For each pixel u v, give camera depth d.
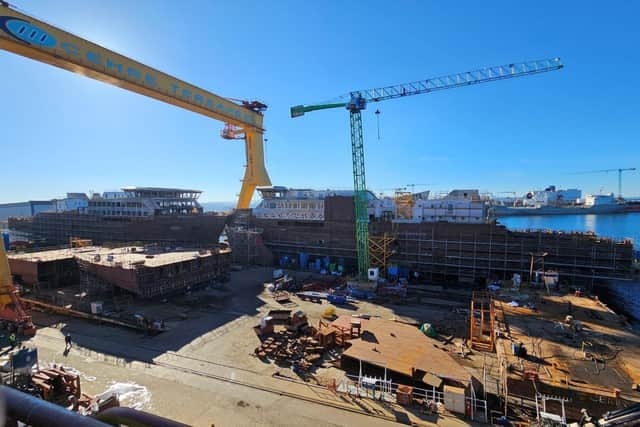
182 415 24.67
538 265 57.12
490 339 35.91
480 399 26.11
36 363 26.17
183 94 58.84
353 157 66.12
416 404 25.80
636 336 32.09
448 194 71.88
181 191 100.75
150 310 46.19
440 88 69.12
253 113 80.06
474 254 61.09
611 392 23.06
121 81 48.69
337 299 50.22
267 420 24.20
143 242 79.00
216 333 39.09
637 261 58.81
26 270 53.69
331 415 24.72
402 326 37.00
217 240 86.56
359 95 66.69
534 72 64.31
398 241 66.25
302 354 33.31
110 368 31.16
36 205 137.50
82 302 47.50
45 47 39.06
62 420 2.23
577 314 38.03
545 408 23.28
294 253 77.62
